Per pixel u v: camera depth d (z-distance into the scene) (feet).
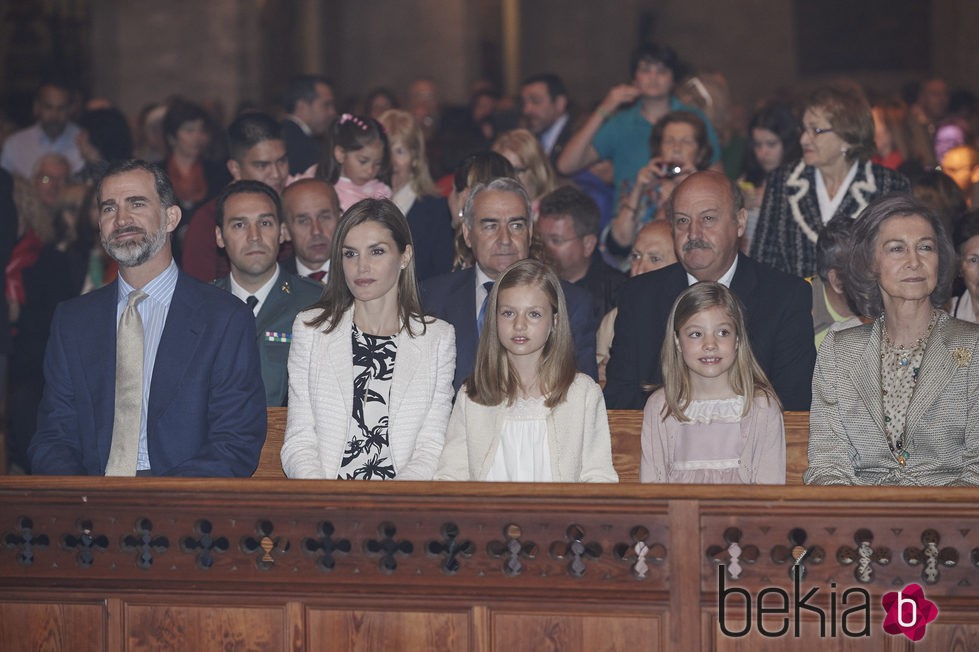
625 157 23.65
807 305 14.53
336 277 13.28
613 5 56.95
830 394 12.63
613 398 14.62
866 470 12.51
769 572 11.27
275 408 14.23
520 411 12.88
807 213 17.79
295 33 52.11
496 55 56.39
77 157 32.24
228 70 44.88
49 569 12.05
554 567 11.48
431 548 12.07
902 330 12.49
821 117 17.40
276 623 11.82
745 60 58.54
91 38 43.42
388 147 19.24
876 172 17.61
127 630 11.98
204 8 44.57
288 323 15.74
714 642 11.32
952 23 55.47
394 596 11.60
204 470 12.69
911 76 56.59
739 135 30.76
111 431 12.91
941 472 12.18
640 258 17.29
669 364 12.91
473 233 14.71
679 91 25.95
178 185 26.12
